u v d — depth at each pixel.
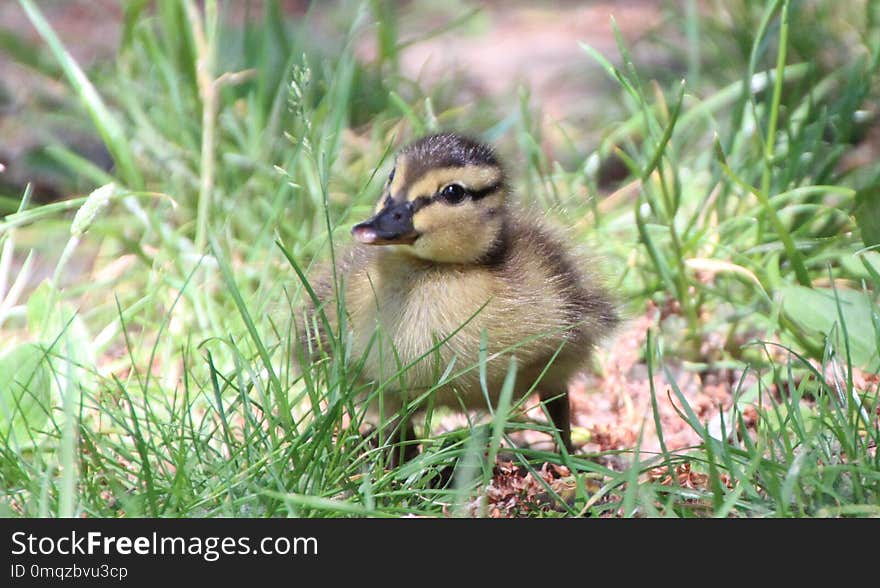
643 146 15.98
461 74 17.81
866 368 11.02
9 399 10.16
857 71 14.52
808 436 8.66
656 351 11.70
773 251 12.84
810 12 17.33
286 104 15.59
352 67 15.47
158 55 15.54
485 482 8.26
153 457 9.65
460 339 9.77
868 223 12.17
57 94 17.69
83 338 11.04
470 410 10.41
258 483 8.75
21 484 8.84
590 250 11.86
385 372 9.83
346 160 15.45
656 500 8.77
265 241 13.52
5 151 16.92
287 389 9.56
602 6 23.39
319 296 10.49
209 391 10.95
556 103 18.58
